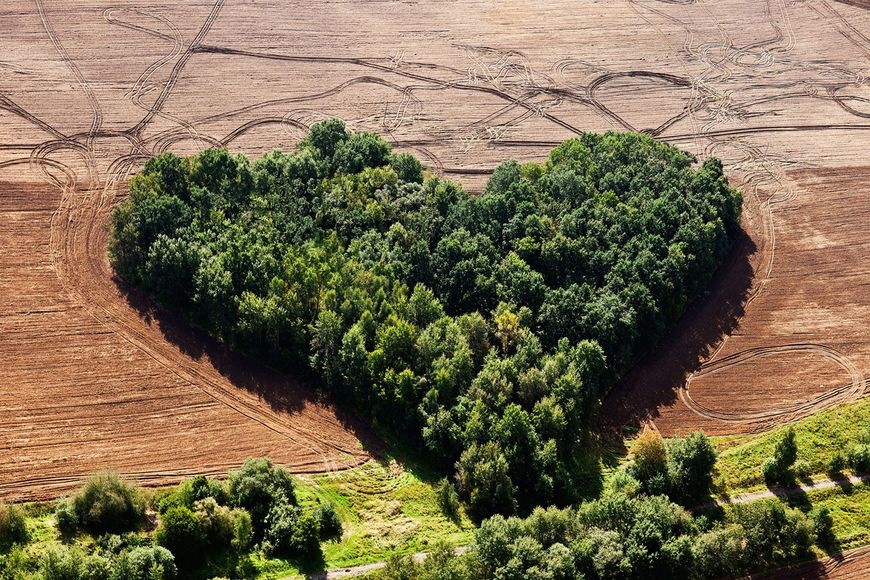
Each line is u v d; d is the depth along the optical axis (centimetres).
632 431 9731
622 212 11281
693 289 11381
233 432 9000
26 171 12125
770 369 10550
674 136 14462
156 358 9681
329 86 14750
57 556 6981
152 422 8988
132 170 12462
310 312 9875
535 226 10831
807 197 13400
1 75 13838
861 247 12469
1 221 11194
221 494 8012
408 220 11019
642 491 8619
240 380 9569
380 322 9725
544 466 8550
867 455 9019
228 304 9906
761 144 14425
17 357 9481
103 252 10950
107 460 8519
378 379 9200
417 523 8231
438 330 9506
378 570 7644
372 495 8531
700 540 7869
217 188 11250
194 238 10375
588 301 10162
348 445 9019
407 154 12875
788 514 8100
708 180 11931
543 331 9969
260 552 7700
